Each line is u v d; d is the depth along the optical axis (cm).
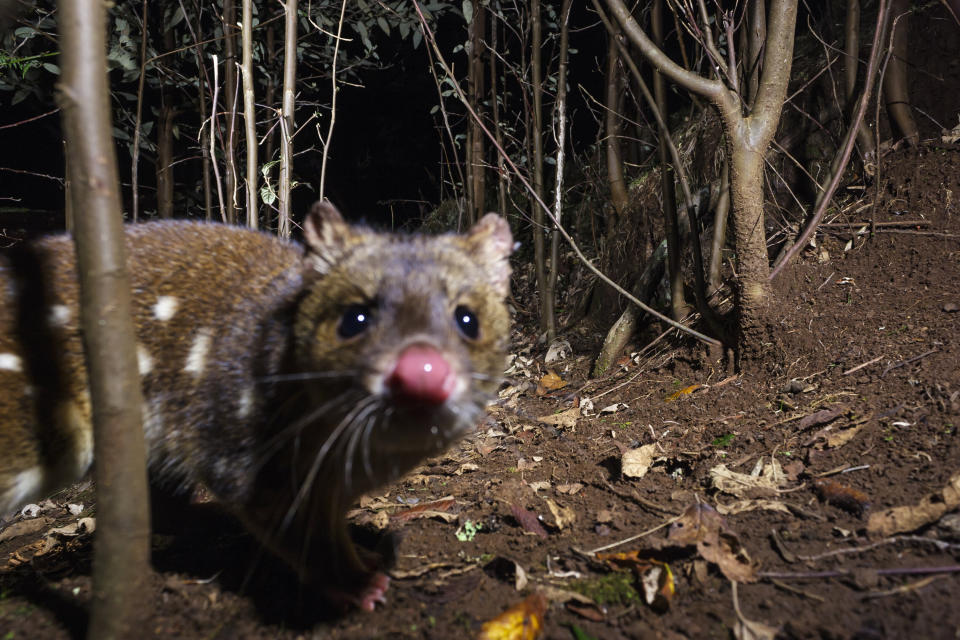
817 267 44
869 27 53
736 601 23
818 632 21
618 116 64
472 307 23
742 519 28
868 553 25
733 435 35
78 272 19
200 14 62
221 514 34
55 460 26
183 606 25
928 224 43
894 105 47
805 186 51
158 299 27
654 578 24
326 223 25
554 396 49
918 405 32
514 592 25
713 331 43
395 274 22
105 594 20
